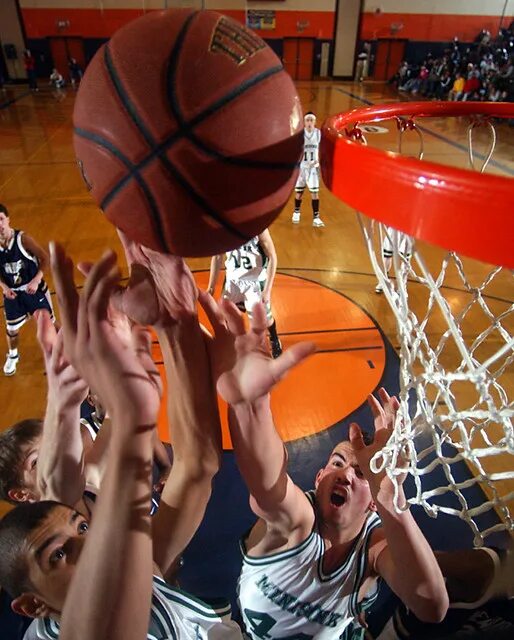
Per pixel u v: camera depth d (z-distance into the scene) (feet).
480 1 62.59
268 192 2.96
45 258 11.99
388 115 5.52
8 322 12.22
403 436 3.79
